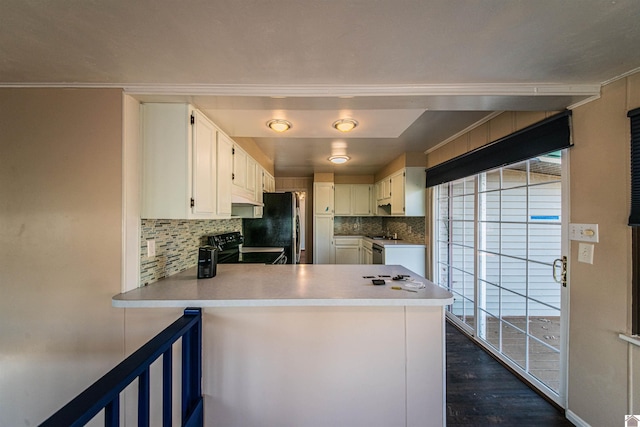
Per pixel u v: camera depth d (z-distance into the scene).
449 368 2.38
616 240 1.50
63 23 1.04
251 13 0.99
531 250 2.17
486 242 2.72
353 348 1.55
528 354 2.20
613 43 1.17
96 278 1.53
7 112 1.53
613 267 1.52
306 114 1.91
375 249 4.46
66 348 1.53
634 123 1.41
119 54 1.26
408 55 1.27
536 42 1.17
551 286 1.98
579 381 1.71
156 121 1.67
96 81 1.51
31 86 1.53
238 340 1.53
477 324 2.83
